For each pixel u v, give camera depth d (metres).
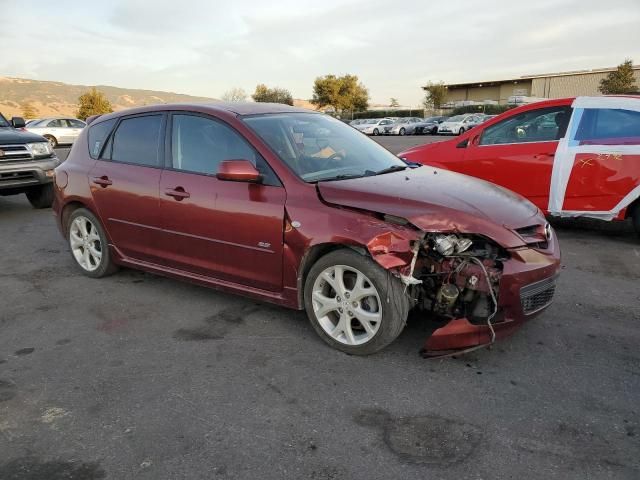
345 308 3.64
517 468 2.55
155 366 3.62
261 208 3.91
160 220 4.59
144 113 4.91
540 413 2.99
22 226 8.11
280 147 4.10
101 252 5.27
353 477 2.52
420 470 2.55
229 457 2.68
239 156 4.15
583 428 2.85
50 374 3.54
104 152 5.18
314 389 3.28
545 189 6.66
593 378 3.35
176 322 4.34
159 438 2.84
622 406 3.04
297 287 3.86
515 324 3.47
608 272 5.41
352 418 2.98
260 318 4.36
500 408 3.04
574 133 6.50
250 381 3.39
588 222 7.65
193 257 4.46
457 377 3.38
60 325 4.32
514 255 3.42
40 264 6.00
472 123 38.06
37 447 2.79
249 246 4.02
